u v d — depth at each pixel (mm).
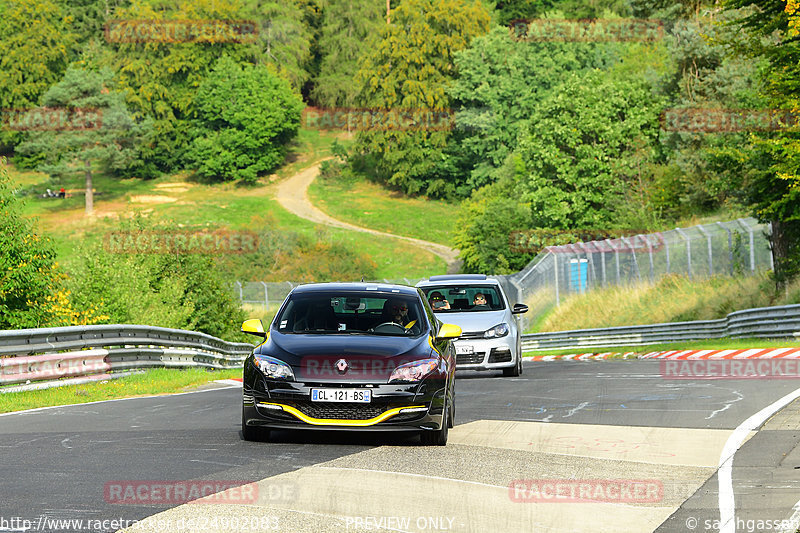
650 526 24562
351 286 44344
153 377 75938
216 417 47781
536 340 170500
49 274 113812
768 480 30000
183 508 25797
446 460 34094
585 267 193875
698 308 149250
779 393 52625
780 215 115938
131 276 141625
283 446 37344
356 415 37031
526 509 26344
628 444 37469
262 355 38625
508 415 47031
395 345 39062
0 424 45156
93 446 37062
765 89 117312
